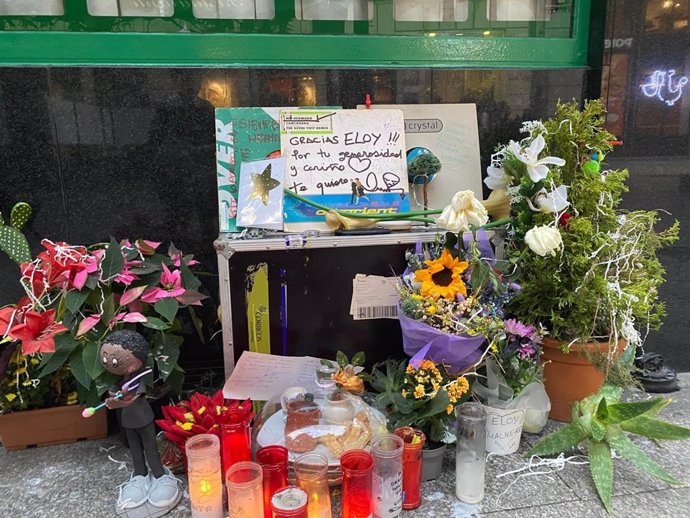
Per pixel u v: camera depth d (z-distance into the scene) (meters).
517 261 2.00
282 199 2.10
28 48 2.21
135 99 2.26
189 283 1.96
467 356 1.80
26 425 1.97
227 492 1.60
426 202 2.36
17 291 2.27
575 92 2.59
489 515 1.63
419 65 2.50
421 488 1.75
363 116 2.29
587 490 1.75
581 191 2.02
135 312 1.77
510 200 2.16
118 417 1.91
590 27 2.59
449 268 1.85
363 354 1.94
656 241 2.08
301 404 1.80
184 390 2.28
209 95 2.31
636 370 2.41
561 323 1.99
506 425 1.90
